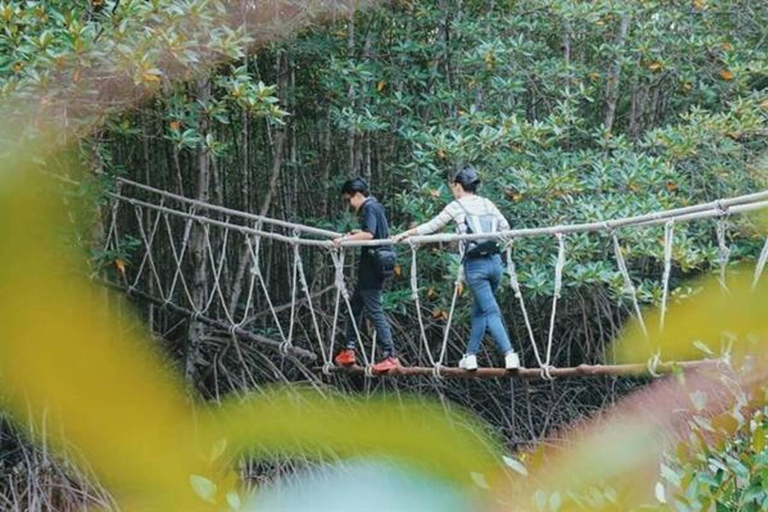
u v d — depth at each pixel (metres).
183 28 4.90
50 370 0.27
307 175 10.09
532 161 8.43
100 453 0.28
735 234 5.09
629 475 0.46
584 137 9.78
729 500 2.43
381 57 9.25
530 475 0.44
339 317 9.62
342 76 8.34
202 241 8.38
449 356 9.05
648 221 5.44
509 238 6.08
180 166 9.34
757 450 2.43
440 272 8.88
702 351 0.48
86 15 4.89
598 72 9.38
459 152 7.96
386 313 9.11
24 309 0.27
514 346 9.21
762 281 0.46
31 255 0.28
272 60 9.31
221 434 0.31
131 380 0.28
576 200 7.90
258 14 6.17
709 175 8.56
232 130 9.50
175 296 9.17
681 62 9.52
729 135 8.20
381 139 9.77
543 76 8.87
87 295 0.29
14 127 0.33
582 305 8.68
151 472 0.29
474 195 6.22
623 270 5.71
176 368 0.31
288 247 9.82
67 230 0.32
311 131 9.91
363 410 0.32
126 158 8.30
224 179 9.87
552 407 8.21
